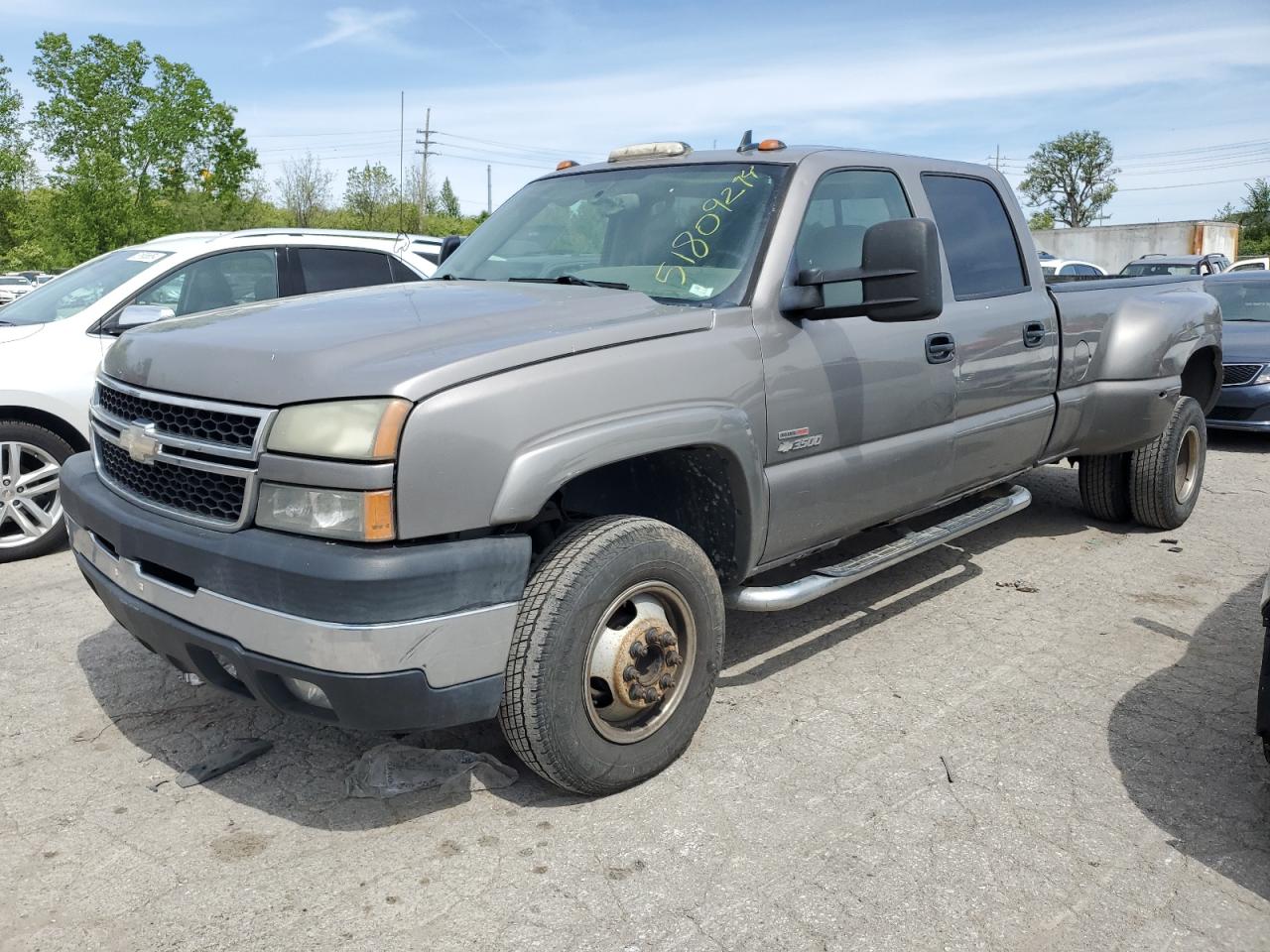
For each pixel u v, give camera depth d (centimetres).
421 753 340
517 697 291
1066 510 679
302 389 273
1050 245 3550
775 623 473
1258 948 256
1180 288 632
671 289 367
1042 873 285
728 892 276
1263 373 919
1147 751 354
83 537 335
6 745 358
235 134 5062
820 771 339
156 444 300
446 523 272
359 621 261
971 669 422
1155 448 603
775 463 361
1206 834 304
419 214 6178
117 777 336
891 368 403
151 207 4419
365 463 263
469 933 259
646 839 299
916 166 455
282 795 325
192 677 330
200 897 274
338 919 265
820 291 367
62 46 4891
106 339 600
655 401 315
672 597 324
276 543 270
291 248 696
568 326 315
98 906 270
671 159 426
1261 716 296
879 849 295
